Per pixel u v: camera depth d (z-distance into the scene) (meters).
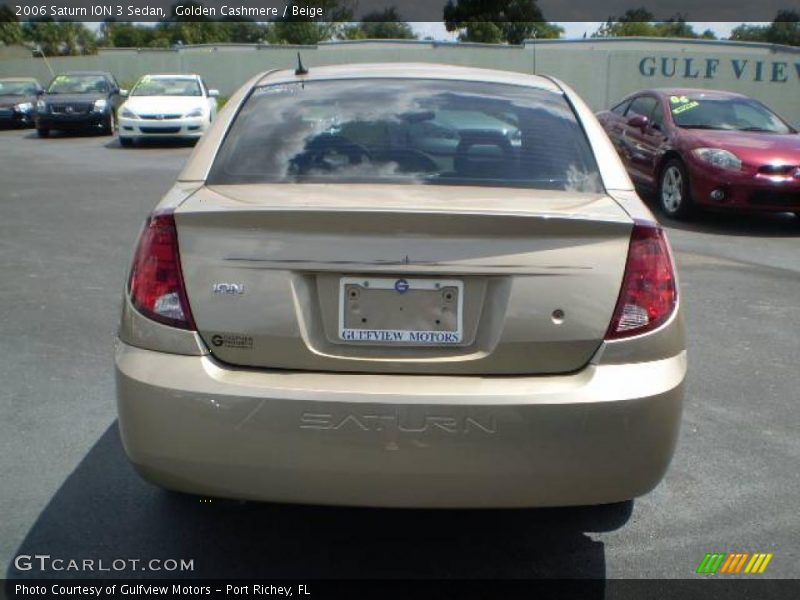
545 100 3.68
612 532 3.32
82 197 11.10
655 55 31.61
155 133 17.95
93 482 3.61
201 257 2.68
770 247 8.80
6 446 3.92
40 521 3.31
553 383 2.63
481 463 2.58
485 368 2.64
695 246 8.75
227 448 2.61
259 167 3.20
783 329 5.89
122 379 2.70
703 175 9.61
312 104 3.56
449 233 2.63
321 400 2.56
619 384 2.63
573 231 2.66
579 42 32.84
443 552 3.17
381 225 2.62
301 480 2.62
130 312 2.75
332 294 2.66
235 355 2.66
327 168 3.19
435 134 3.36
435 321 2.65
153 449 2.66
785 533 3.32
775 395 4.69
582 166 3.26
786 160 9.39
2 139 20.28
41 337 5.45
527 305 2.63
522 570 3.07
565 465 2.60
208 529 3.29
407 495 2.62
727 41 31.92
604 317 2.67
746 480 3.72
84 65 42.56
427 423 2.56
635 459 2.65
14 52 48.75
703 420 4.34
